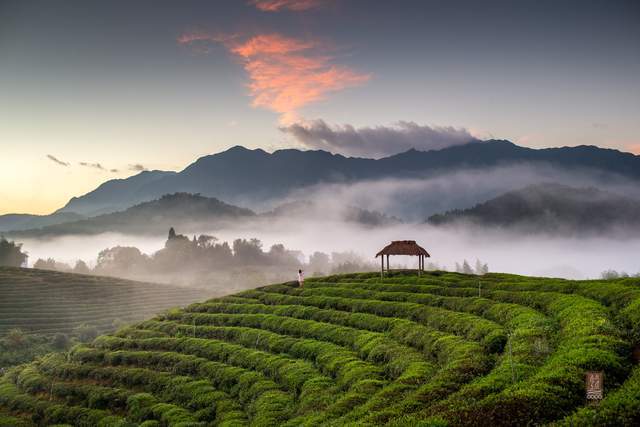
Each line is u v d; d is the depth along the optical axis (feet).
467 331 183.93
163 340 291.99
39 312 585.63
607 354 113.29
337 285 335.26
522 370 122.42
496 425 92.43
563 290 218.79
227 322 304.50
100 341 327.67
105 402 241.76
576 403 96.68
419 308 232.32
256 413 183.01
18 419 247.91
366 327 233.35
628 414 84.64
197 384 228.02
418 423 99.66
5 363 396.16
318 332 242.78
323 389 179.73
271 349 243.40
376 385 163.53
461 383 133.49
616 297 177.68
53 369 296.92
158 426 205.57
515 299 214.07
